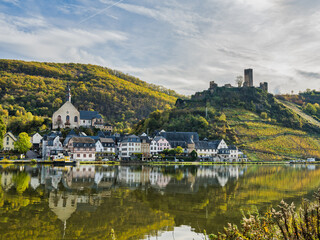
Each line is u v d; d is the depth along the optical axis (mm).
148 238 27047
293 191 54750
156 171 91938
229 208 39531
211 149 188125
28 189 47938
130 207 38344
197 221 33219
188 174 83688
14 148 155500
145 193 48531
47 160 126438
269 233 17359
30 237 26078
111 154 167375
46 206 36750
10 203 37406
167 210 37562
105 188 52156
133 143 165875
